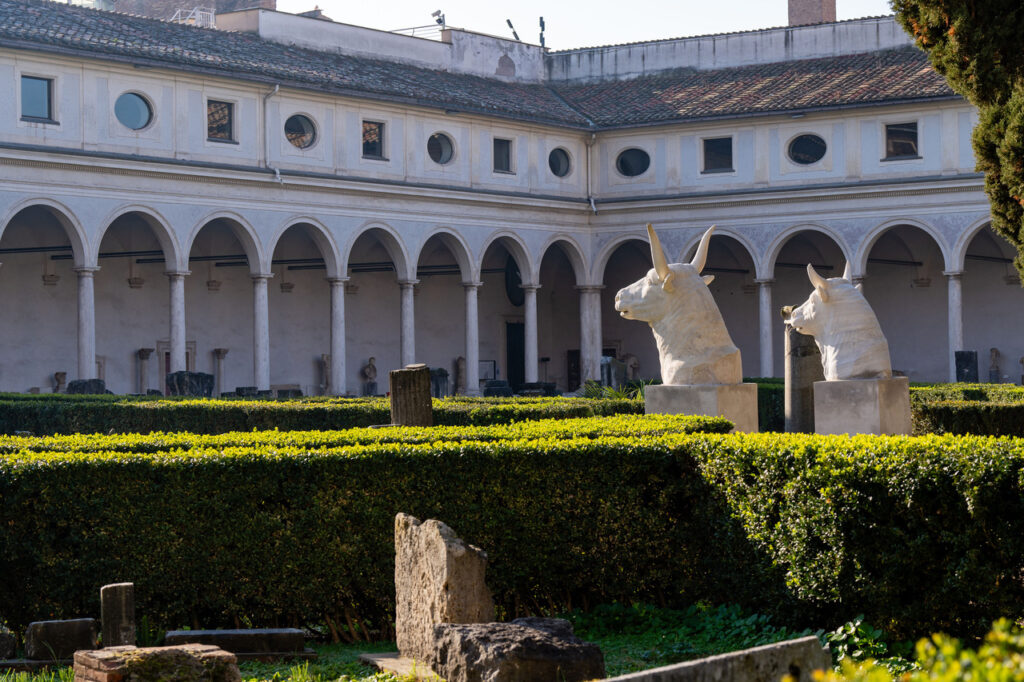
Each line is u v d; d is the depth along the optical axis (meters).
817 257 60.91
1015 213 19.03
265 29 52.59
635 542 14.27
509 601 14.29
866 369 20.50
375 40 55.84
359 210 51.03
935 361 59.19
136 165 44.91
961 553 11.75
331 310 50.72
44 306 48.97
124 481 13.22
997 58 19.00
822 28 58.06
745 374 61.81
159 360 52.50
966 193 51.88
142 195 45.41
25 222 48.03
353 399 31.53
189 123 46.56
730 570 13.59
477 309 58.88
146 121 45.69
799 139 54.56
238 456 13.51
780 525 12.88
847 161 53.59
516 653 10.16
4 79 42.12
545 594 14.32
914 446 12.50
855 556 12.17
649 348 63.28
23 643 13.09
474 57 59.38
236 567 13.39
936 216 52.41
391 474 13.76
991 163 19.23
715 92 56.97
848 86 54.03
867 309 20.88
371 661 12.02
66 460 13.26
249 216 48.19
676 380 22.08
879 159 53.09
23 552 13.03
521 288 57.31
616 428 17.00
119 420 30.20
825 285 21.00
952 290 52.28
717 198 55.34
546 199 55.88
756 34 59.09
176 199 46.25
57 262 49.28
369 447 14.12
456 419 23.78
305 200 49.62
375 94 50.66
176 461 13.35
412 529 12.24
